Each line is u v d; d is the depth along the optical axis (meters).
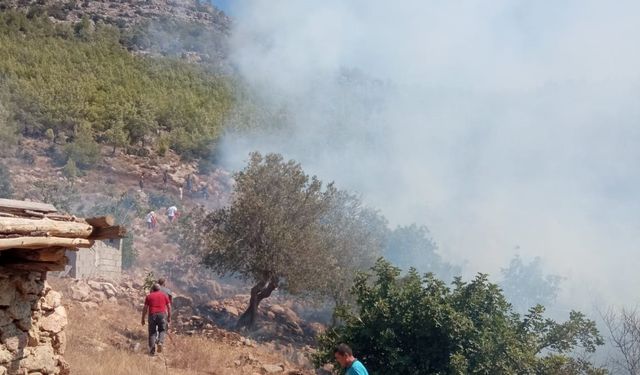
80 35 103.31
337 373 15.11
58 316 8.20
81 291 19.38
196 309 23.36
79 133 53.38
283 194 23.95
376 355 14.66
